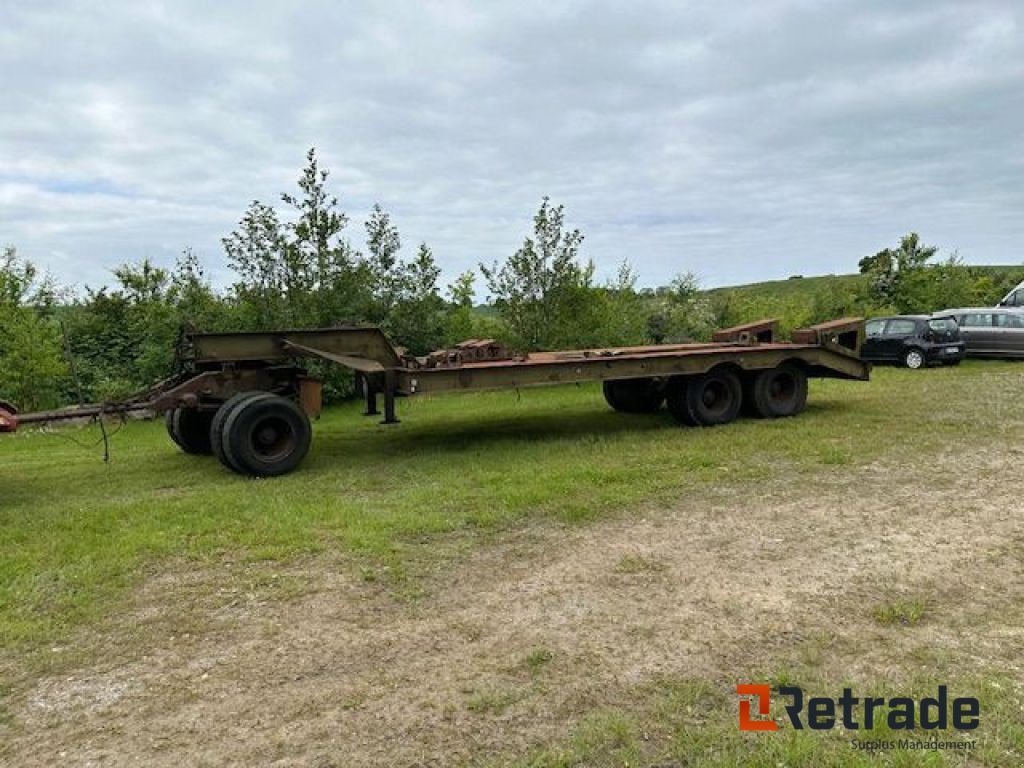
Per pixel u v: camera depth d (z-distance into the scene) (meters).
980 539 5.50
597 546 5.62
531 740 3.25
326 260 15.57
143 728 3.45
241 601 4.80
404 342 16.69
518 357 9.77
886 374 17.41
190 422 9.85
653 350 10.49
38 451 11.03
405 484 7.68
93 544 5.91
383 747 3.24
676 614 4.43
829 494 6.85
